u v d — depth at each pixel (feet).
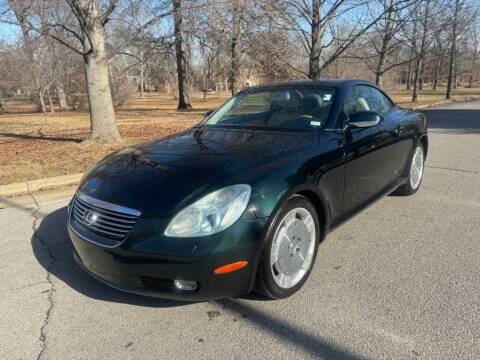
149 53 52.21
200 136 12.53
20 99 130.72
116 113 74.74
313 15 40.68
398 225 14.57
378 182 14.20
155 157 10.77
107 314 9.71
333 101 12.73
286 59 56.34
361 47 53.62
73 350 8.50
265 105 13.67
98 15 29.55
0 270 12.04
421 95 125.90
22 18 31.22
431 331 8.64
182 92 88.48
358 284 10.63
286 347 8.37
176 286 8.61
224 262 8.46
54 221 16.03
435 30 55.62
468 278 10.77
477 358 7.82
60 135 39.17
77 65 87.51
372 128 13.62
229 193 8.77
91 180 10.61
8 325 9.39
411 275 11.01
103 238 9.16
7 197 19.35
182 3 32.91
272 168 9.64
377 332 8.68
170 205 8.66
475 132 37.24
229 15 39.14
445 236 13.51
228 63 71.92
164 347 8.50
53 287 11.02
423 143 18.67
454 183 19.86
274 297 9.77
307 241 10.48
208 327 9.10
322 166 10.75
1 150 30.63
